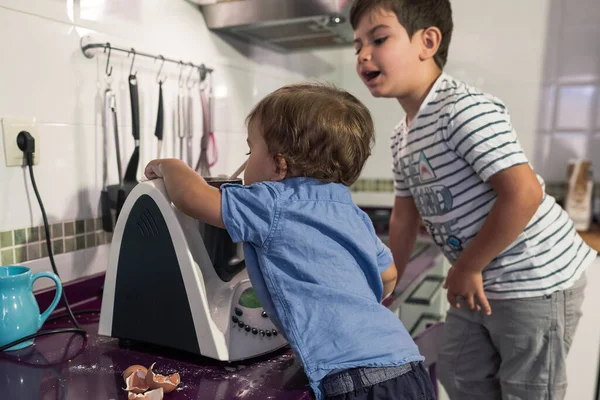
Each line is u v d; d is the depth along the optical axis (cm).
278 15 129
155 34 119
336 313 69
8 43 87
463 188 107
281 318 69
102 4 104
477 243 102
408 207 131
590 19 196
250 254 73
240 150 155
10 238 90
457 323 127
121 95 111
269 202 70
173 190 72
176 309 73
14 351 76
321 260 71
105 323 79
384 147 221
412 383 71
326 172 76
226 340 72
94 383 66
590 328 166
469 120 100
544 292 107
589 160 203
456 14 209
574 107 202
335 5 123
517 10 202
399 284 120
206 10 135
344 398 67
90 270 106
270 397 64
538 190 98
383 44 108
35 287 95
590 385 169
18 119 90
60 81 97
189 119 131
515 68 205
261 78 166
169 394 64
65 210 100
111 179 110
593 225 198
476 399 127
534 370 110
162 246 74
